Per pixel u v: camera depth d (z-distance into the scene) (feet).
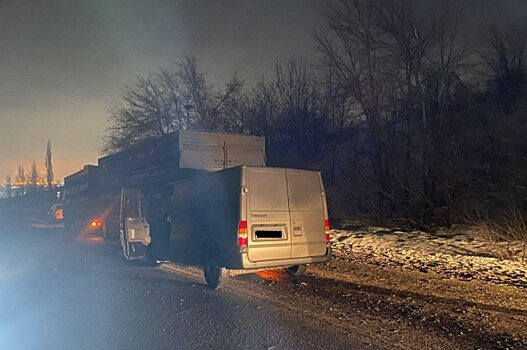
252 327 20.85
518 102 77.61
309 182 30.81
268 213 28.63
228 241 28.35
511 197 54.75
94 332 21.08
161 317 23.16
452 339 18.62
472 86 75.92
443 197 58.29
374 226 62.18
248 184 28.17
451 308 23.27
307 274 33.78
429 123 63.36
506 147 64.54
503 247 40.60
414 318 21.65
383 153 70.54
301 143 109.09
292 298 26.30
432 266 35.65
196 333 20.26
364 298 25.82
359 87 72.79
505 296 25.59
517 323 20.66
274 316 22.53
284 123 112.06
